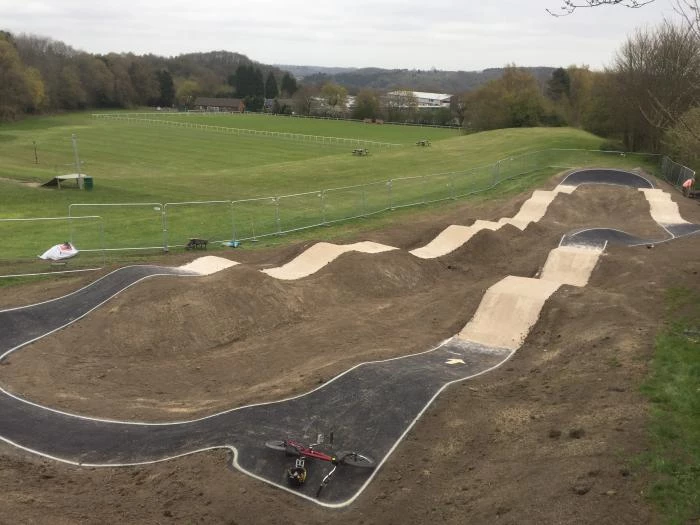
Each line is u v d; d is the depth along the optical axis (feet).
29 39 562.25
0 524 29.94
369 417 42.29
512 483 32.81
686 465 31.76
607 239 92.73
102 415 45.03
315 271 78.48
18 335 58.95
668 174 151.94
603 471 31.76
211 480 35.65
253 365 54.60
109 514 32.60
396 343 58.08
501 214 115.85
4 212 115.96
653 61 156.04
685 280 66.95
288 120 445.37
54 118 399.65
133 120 394.73
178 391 50.11
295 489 35.09
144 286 65.21
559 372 48.39
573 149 190.80
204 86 650.84
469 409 43.01
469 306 66.28
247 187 158.71
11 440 41.11
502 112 307.58
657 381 42.09
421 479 35.37
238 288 65.57
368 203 130.93
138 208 124.88
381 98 498.28
